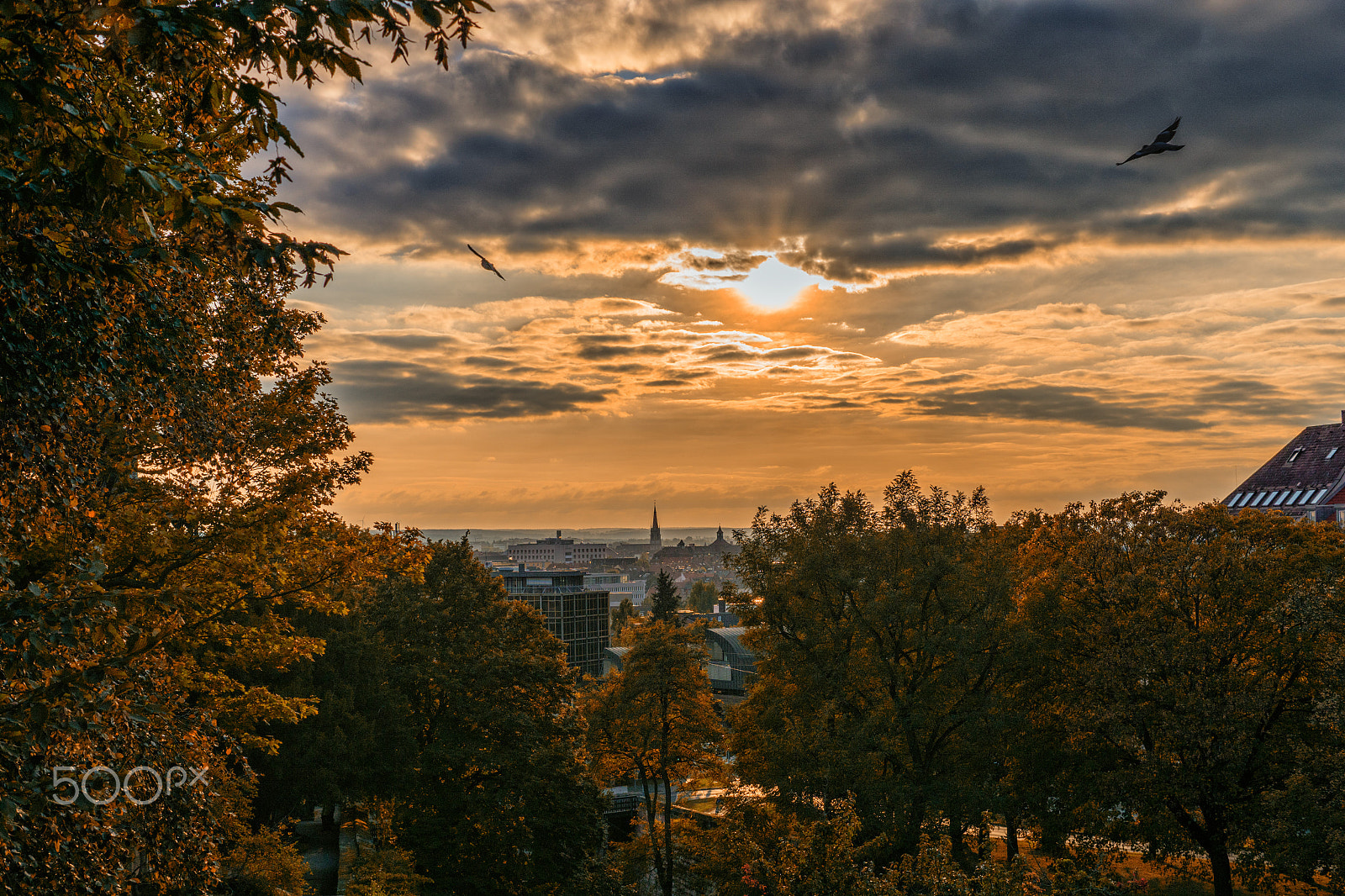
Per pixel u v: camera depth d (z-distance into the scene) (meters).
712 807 57.66
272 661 18.58
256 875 22.06
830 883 20.53
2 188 6.33
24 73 5.82
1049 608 33.91
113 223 7.25
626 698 41.84
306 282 6.95
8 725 7.25
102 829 8.32
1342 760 25.27
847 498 37.94
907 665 35.81
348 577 18.69
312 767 33.34
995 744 33.16
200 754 10.84
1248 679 30.48
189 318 11.46
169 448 14.88
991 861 21.06
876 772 34.00
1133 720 29.50
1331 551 31.56
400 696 37.50
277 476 17.78
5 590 7.88
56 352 7.51
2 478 7.67
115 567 15.12
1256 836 27.42
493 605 42.94
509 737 38.22
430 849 35.00
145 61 6.43
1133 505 34.50
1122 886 21.08
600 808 39.03
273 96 6.77
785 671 36.75
